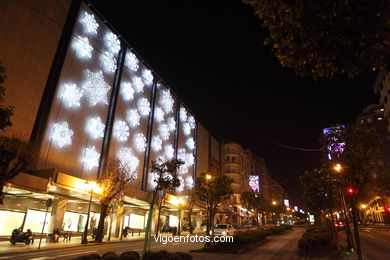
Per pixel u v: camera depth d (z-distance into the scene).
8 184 21.27
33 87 27.73
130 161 39.41
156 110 49.06
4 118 9.28
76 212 34.53
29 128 26.83
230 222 82.31
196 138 66.88
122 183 31.36
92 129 33.75
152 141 46.56
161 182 23.97
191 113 66.06
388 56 4.38
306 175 26.55
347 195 13.96
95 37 35.97
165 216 53.97
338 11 4.30
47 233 28.19
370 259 15.86
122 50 41.44
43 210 29.36
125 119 39.56
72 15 33.81
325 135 13.53
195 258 15.29
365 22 4.29
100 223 29.30
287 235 37.62
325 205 27.44
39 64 28.64
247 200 50.06
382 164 78.38
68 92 30.86
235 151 91.19
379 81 68.31
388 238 31.14
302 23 4.77
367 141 12.53
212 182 26.39
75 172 30.92
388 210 71.62
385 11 4.08
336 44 4.80
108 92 37.50
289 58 5.32
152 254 11.18
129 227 42.25
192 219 64.94
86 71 33.69
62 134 29.61
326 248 16.17
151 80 48.50
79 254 18.28
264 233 28.48
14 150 17.33
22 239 23.28
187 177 58.62
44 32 29.61
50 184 25.09
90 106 33.97
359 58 4.76
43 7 29.77
